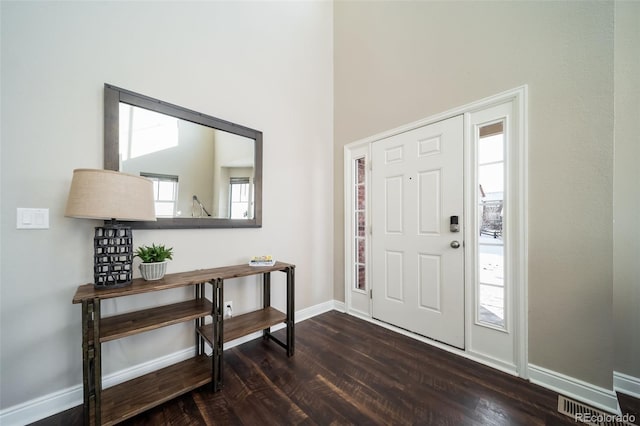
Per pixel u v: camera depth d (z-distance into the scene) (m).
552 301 1.51
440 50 2.05
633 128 1.44
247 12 2.16
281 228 2.42
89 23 1.43
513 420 1.27
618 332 1.49
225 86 2.01
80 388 1.39
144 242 1.60
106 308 1.47
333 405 1.38
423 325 2.14
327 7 2.94
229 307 2.03
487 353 1.77
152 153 1.63
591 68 1.39
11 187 1.23
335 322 2.53
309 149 2.70
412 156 2.24
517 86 1.64
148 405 1.26
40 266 1.30
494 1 1.76
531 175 1.58
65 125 1.36
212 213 1.90
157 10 1.67
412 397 1.44
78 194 1.15
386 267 2.44
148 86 1.63
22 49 1.25
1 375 1.21
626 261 1.47
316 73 2.79
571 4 1.46
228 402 1.40
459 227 1.93
